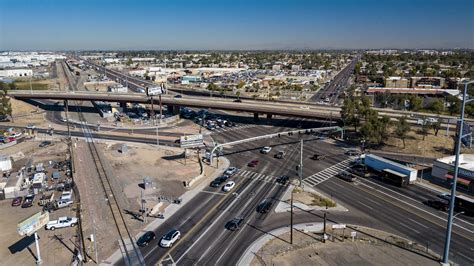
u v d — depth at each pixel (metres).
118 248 60.59
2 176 97.12
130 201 79.94
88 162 108.81
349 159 109.94
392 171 90.25
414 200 79.88
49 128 155.75
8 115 179.50
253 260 56.62
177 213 73.69
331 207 75.88
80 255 57.16
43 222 57.59
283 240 62.69
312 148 123.00
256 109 159.00
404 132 117.62
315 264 55.28
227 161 109.75
